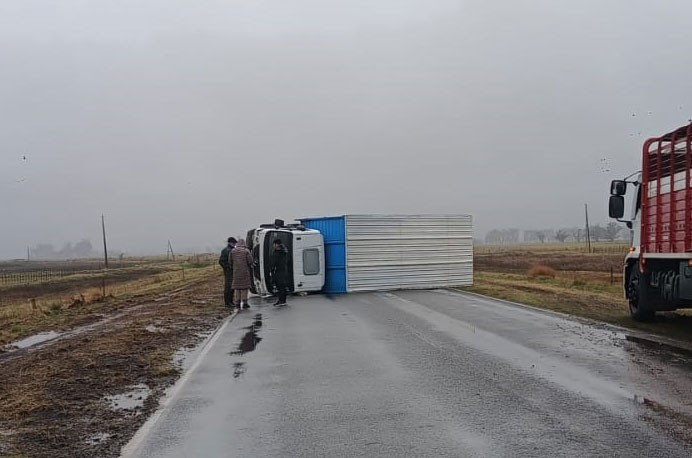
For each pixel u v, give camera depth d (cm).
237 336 1387
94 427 711
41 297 3172
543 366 970
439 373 931
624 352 1081
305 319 1648
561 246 11869
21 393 884
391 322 1530
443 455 578
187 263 8200
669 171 1229
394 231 2577
